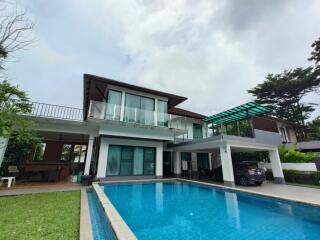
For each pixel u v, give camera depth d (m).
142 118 13.80
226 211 6.77
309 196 7.93
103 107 12.51
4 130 6.20
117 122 12.30
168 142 16.62
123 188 10.95
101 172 12.22
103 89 14.27
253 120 13.98
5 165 11.46
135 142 14.01
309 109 28.27
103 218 5.02
